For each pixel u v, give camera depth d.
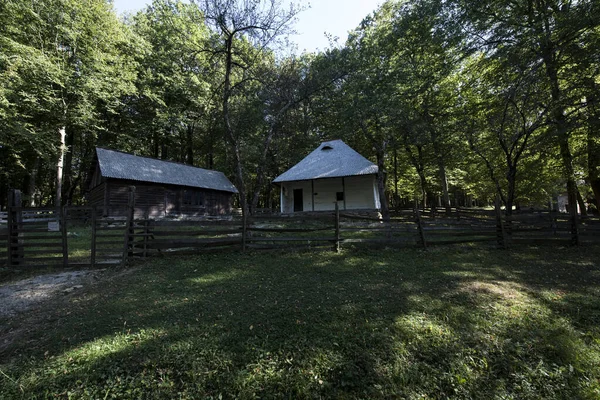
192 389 2.73
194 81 24.52
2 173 22.53
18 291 5.43
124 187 18.11
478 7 11.38
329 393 2.68
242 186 11.55
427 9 13.20
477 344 3.35
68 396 2.66
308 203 20.94
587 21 8.62
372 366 2.99
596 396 2.67
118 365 3.03
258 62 13.71
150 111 27.05
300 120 26.12
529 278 5.58
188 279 5.83
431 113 16.81
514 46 10.61
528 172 14.25
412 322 3.75
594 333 3.61
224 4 10.87
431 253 7.82
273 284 5.39
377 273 6.00
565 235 8.67
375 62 16.80
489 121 13.32
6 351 3.37
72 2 17.50
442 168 20.39
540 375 2.92
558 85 11.30
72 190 28.02
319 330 3.59
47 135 17.78
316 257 7.48
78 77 18.39
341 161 20.50
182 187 21.77
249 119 21.50
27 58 15.51
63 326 3.90
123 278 6.02
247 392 2.67
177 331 3.64
